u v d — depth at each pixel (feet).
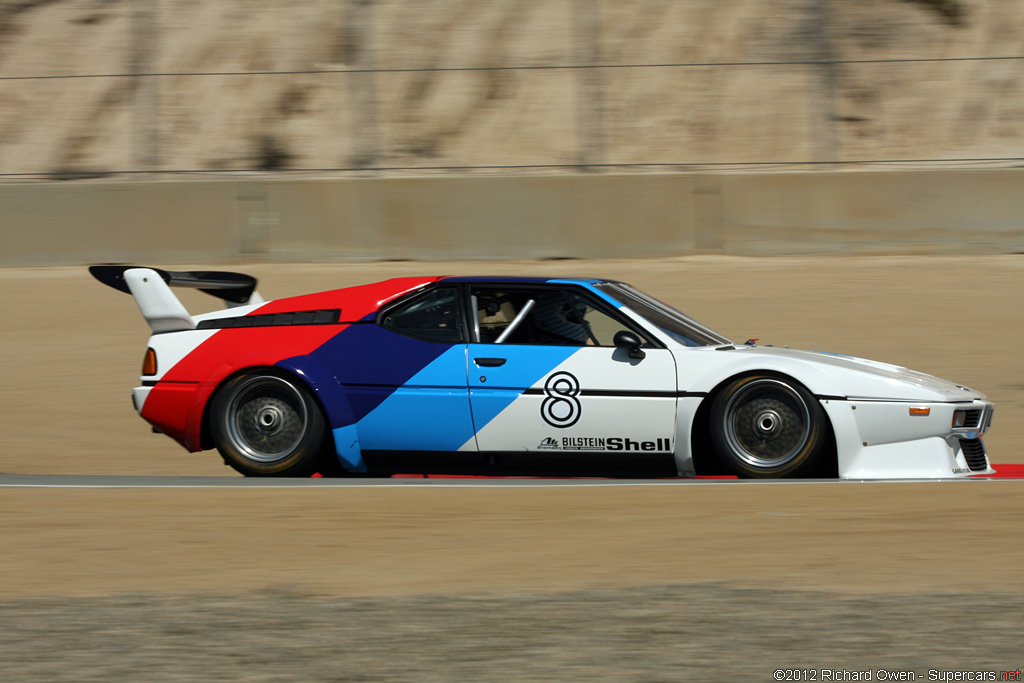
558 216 165.78
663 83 226.79
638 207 165.78
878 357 124.36
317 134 235.40
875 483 70.44
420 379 77.25
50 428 107.34
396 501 66.13
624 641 41.91
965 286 148.05
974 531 57.57
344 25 264.93
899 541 55.83
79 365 127.24
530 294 79.51
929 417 74.23
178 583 49.90
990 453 97.04
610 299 79.15
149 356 81.76
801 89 216.54
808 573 50.47
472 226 166.61
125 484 72.79
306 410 77.71
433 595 47.80
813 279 153.07
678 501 65.41
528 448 76.74
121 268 83.76
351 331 78.84
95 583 50.03
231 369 78.64
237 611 45.85
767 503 64.54
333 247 167.22
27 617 45.32
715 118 216.95
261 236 167.43
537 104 236.02
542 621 44.24
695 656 40.37
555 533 58.13
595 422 75.97
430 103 239.71
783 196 164.86
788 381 75.00
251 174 208.44
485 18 258.78
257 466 78.38
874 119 233.55
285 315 81.05
